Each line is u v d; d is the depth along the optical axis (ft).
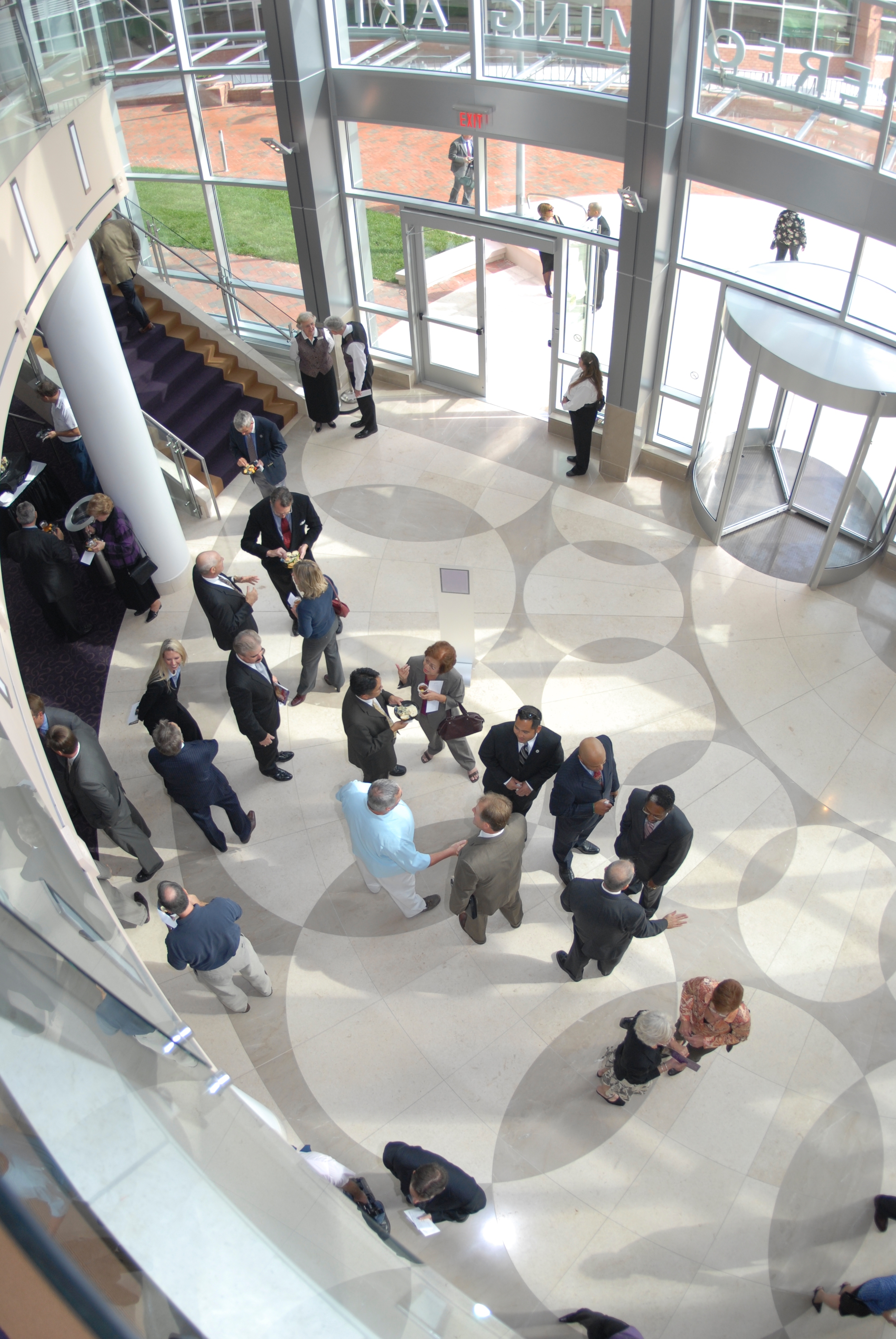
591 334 35.55
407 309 39.91
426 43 32.40
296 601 29.45
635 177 29.94
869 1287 15.85
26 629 31.50
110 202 22.93
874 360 27.09
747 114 27.84
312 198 36.55
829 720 27.40
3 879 8.25
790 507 34.14
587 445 35.29
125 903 22.85
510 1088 20.12
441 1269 17.15
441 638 27.17
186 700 28.78
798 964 22.08
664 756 26.53
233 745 27.50
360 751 22.84
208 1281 6.14
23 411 37.60
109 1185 6.05
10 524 31.78
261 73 34.30
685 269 31.53
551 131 31.40
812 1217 18.12
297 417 40.01
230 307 41.22
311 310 40.47
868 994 21.56
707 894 23.43
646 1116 19.63
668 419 35.83
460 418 39.52
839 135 26.18
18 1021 6.34
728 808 25.27
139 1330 5.21
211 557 26.20
